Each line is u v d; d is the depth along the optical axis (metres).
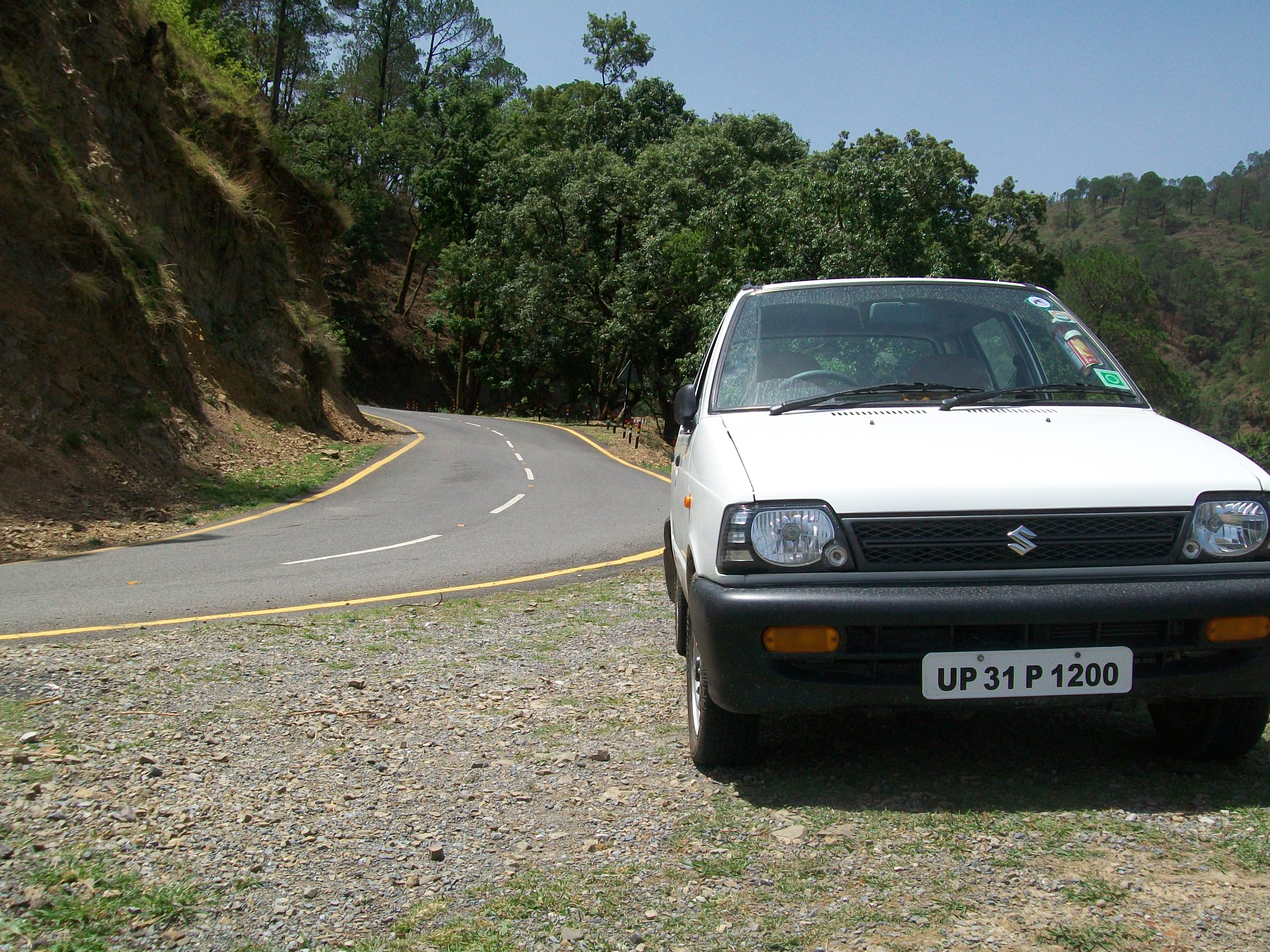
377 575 9.41
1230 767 3.88
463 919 2.83
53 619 7.45
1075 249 184.12
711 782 3.87
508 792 3.83
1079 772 3.84
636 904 2.89
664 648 6.18
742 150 41.09
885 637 3.42
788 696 3.45
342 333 33.22
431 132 70.94
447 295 63.31
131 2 24.05
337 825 3.51
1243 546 3.46
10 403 15.56
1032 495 3.45
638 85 54.84
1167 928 2.66
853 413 4.23
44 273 17.17
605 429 42.81
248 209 26.88
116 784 3.83
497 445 30.91
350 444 27.34
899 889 2.92
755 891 2.95
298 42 69.06
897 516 3.44
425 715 4.82
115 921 2.81
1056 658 3.40
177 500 16.22
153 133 23.91
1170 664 3.48
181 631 6.73
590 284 44.78
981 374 4.57
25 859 3.17
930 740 4.28
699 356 29.80
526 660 5.90
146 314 19.55
